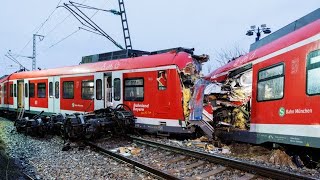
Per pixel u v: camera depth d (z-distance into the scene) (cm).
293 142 821
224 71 1209
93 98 1605
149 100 1352
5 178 746
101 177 770
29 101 2164
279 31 1014
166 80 1298
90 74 1633
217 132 1181
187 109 1259
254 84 1031
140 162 838
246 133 1056
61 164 927
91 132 1282
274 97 911
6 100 2525
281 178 674
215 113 1188
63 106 1812
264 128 960
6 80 2523
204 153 895
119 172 806
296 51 820
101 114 1387
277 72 902
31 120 1564
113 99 1508
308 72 773
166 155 996
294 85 822
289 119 838
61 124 1413
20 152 1116
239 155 1012
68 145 1177
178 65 1276
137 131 1442
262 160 927
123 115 1357
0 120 2422
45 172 837
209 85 1213
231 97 1145
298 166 857
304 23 884
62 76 1830
